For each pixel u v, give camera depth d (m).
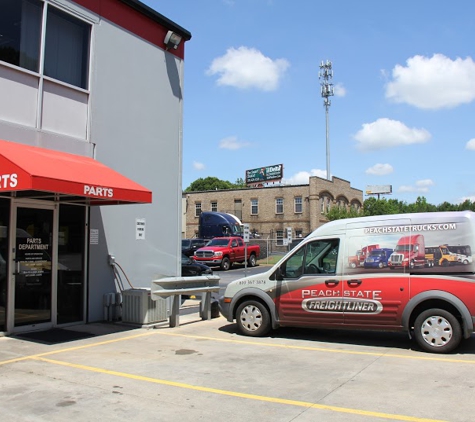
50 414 4.73
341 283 8.09
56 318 9.30
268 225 51.22
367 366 6.66
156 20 11.91
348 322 8.02
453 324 7.31
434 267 7.51
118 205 10.55
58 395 5.32
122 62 10.96
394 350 7.70
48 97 9.25
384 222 8.02
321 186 50.38
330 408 4.94
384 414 4.77
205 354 7.37
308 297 8.33
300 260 8.55
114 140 10.65
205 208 54.88
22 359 6.94
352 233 8.20
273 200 51.28
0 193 8.31
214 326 9.91
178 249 12.38
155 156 11.79
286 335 8.96
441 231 7.58
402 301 7.62
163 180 12.01
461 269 7.35
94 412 4.80
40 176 7.10
